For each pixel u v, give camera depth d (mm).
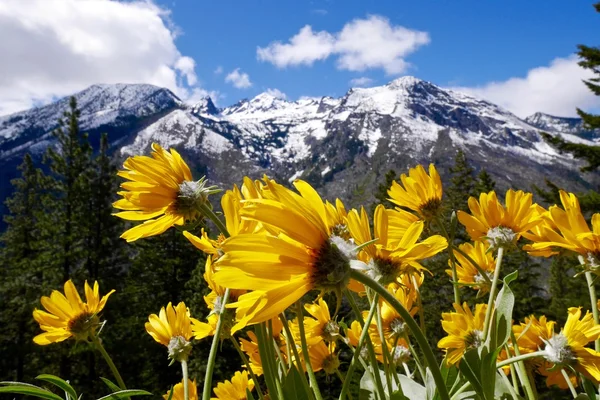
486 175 26188
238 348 2113
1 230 161500
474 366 1310
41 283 28859
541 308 24094
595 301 1960
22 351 26234
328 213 1930
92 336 2707
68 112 30172
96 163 30734
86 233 28828
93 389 25922
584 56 20969
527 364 2279
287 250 1128
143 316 30609
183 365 2320
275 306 1088
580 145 21531
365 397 2477
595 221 1734
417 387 2410
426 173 2381
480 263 2629
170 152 1942
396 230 2137
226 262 1090
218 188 1897
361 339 1592
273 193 1193
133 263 31625
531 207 2121
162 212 1863
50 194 29500
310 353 2635
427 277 13633
